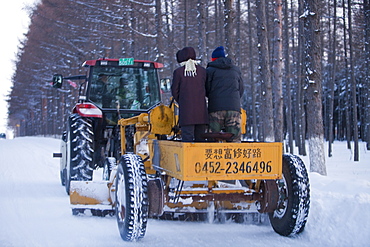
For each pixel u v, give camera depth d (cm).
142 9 2319
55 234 508
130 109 853
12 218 604
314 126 1063
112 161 720
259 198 481
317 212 512
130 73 867
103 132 834
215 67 517
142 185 446
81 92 921
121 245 452
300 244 453
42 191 880
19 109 7381
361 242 445
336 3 2286
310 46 1055
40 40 3281
